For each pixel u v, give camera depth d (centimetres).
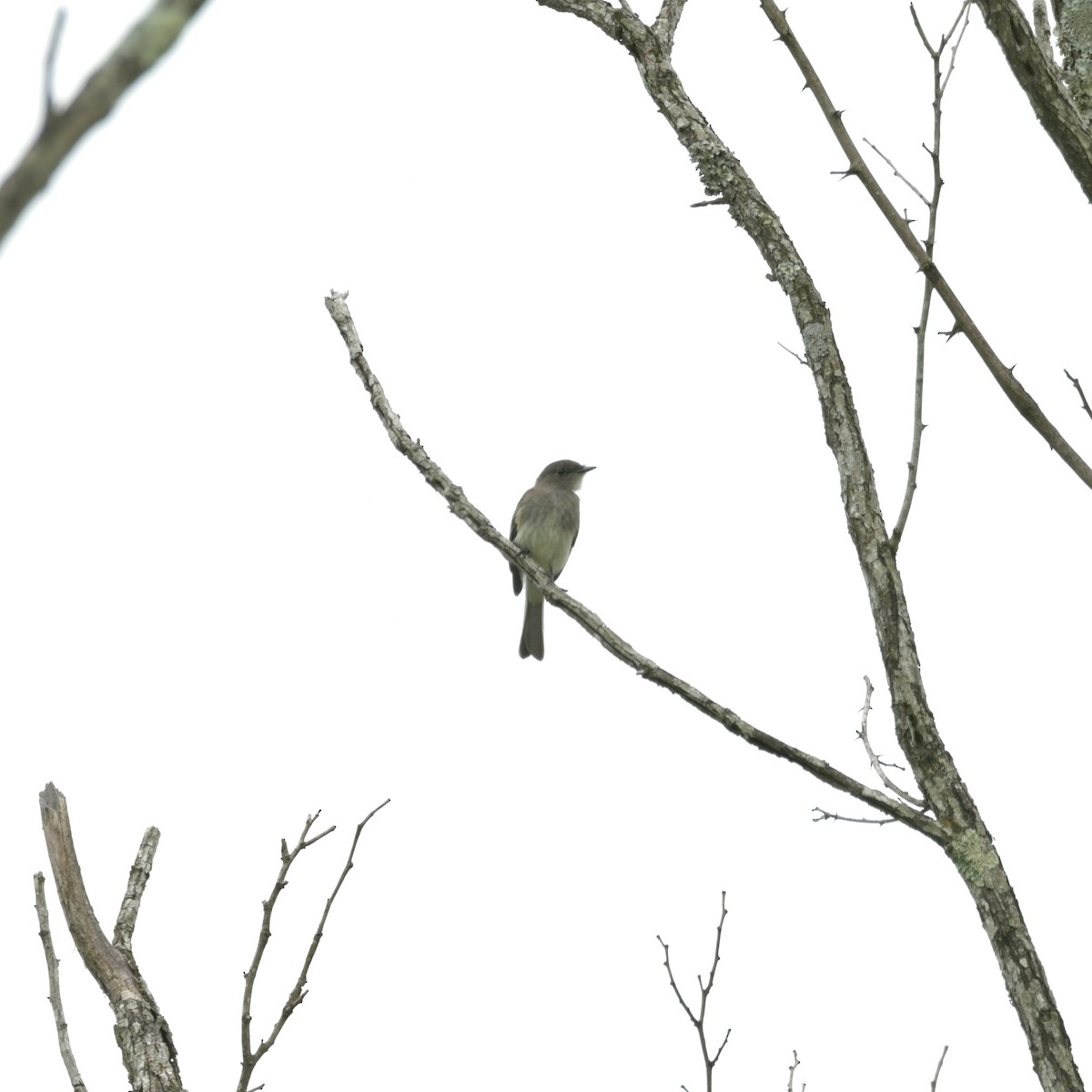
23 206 305
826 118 954
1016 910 842
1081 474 903
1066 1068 802
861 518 943
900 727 897
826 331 1003
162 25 314
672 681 934
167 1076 823
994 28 956
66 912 874
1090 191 948
